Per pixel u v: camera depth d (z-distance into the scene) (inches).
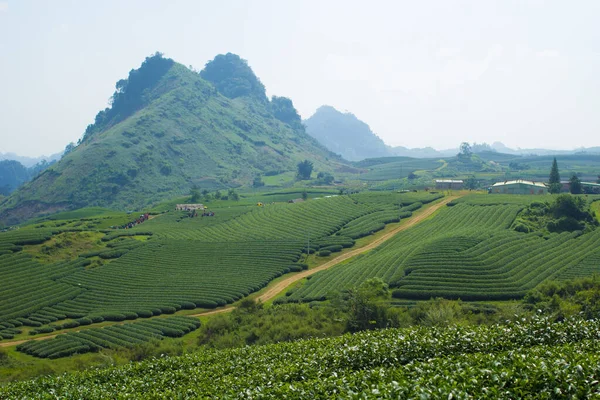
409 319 3280.0
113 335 3831.2
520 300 3656.5
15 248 5743.1
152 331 3873.0
